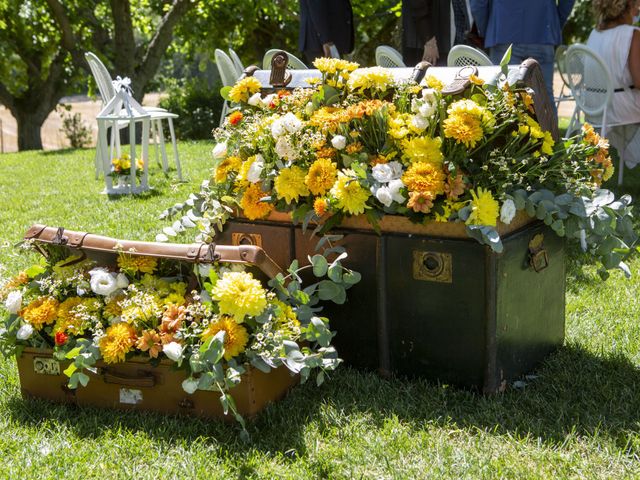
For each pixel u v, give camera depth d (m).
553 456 2.18
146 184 6.59
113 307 2.56
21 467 2.19
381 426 2.40
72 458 2.23
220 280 2.37
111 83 6.95
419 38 5.17
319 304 2.80
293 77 3.09
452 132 2.44
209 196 3.02
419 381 2.66
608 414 2.43
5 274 3.85
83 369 2.55
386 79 2.71
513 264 2.54
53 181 7.39
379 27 15.62
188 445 2.30
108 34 17.69
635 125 5.71
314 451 2.26
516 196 2.52
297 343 2.58
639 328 3.12
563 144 2.69
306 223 2.71
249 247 2.44
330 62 2.82
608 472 2.10
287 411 2.48
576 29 15.02
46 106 18.53
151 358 2.45
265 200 2.81
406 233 2.58
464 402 2.52
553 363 2.82
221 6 15.80
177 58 21.88
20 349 2.62
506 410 2.46
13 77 18.84
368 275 2.67
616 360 2.83
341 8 5.36
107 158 6.50
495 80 2.59
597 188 2.72
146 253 2.50
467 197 2.50
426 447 2.26
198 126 14.97
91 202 6.10
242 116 3.01
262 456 2.23
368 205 2.60
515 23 4.93
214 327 2.35
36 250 2.73
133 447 2.29
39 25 16.61
